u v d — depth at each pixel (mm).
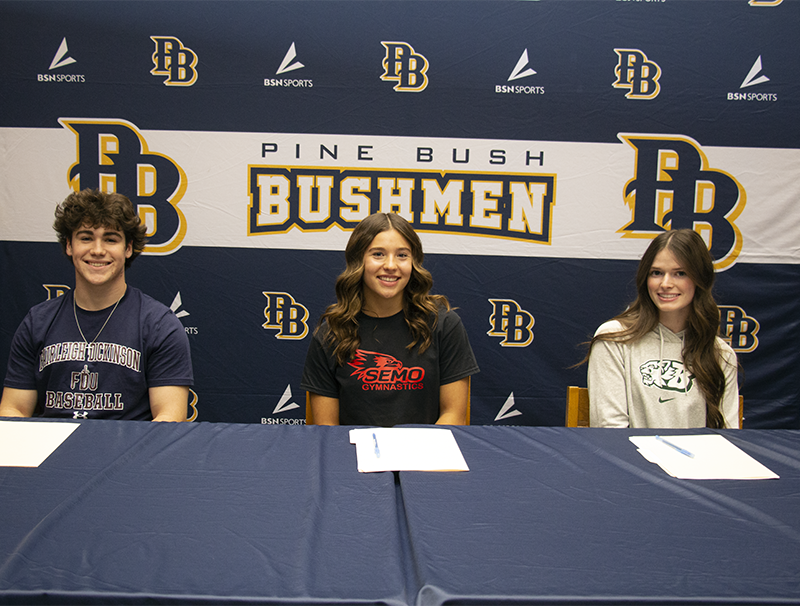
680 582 772
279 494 1018
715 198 2471
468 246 2504
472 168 2467
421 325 1736
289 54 2412
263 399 2564
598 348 1752
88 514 927
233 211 2484
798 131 2434
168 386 1674
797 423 2535
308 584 755
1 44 2385
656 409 1674
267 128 2445
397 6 2393
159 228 2488
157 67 2408
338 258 2508
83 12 2377
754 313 2510
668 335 1721
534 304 2525
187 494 1008
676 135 2443
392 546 856
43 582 743
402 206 2488
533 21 2402
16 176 2445
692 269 1614
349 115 2441
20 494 993
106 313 1683
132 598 722
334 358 1747
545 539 882
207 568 787
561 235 2494
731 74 2416
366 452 1209
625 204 2480
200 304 2523
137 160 2451
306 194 2479
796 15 2385
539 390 2562
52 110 2418
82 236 1614
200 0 2379
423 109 2439
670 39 2404
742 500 1021
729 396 1689
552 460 1195
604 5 2393
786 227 2471
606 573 792
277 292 2521
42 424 1325
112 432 1294
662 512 975
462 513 960
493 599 727
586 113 2441
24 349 1689
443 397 1807
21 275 2488
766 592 752
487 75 2426
